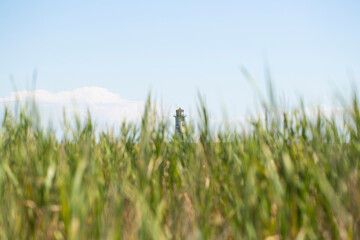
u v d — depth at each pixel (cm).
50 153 274
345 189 215
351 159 234
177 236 240
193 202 263
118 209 218
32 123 304
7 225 232
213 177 271
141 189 242
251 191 217
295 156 247
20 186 251
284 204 205
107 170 304
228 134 297
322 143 251
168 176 317
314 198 241
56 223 226
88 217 216
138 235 210
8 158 297
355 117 243
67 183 219
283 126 260
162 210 245
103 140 330
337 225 210
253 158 224
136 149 321
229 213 237
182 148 323
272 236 210
